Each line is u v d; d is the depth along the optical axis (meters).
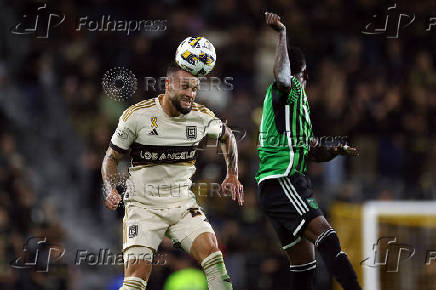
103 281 23.50
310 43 29.97
